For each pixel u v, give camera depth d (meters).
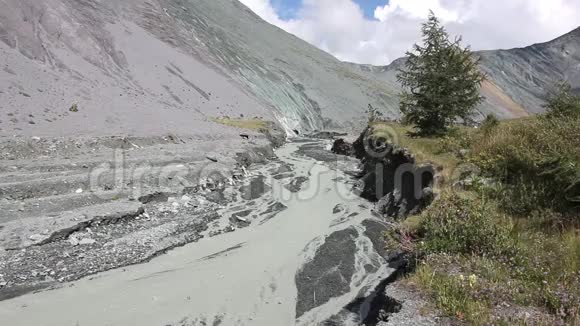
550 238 7.79
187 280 10.40
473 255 7.64
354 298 9.59
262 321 8.60
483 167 11.55
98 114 26.45
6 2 31.77
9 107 21.70
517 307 6.06
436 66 19.25
